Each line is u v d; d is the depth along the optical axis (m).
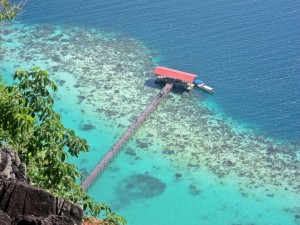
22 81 21.03
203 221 63.94
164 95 87.31
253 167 73.06
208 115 84.31
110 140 76.31
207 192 68.12
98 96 86.25
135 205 65.38
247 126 82.19
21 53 97.69
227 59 100.75
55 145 19.44
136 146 75.81
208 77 95.12
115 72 94.00
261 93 90.62
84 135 77.06
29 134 20.30
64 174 19.08
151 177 70.12
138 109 83.62
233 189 68.88
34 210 12.56
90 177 67.88
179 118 82.81
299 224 63.91
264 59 100.62
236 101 88.31
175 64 99.00
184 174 70.88
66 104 83.56
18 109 18.19
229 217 64.75
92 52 100.56
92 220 22.84
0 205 12.54
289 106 87.12
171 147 75.81
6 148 15.59
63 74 91.75
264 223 64.19
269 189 69.19
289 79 94.44
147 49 103.75
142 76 93.62
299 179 71.25
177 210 65.19
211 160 73.75
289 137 80.19
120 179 69.56
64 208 12.73
